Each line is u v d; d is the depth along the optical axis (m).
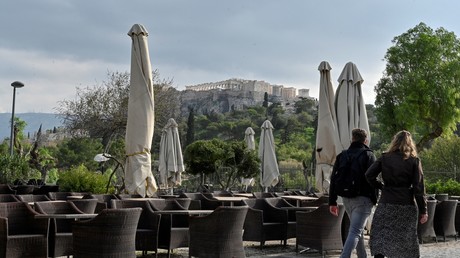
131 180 10.01
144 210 8.20
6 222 6.27
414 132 31.03
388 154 6.27
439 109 28.38
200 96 189.00
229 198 11.58
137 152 10.12
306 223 9.03
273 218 10.11
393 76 29.34
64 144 54.28
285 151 58.75
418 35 28.88
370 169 6.39
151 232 7.95
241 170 25.38
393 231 6.10
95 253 6.18
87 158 54.19
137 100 10.32
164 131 20.25
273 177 19.48
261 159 20.19
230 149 24.91
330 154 10.96
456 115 28.19
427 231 11.33
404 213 6.09
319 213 8.80
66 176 14.78
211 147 24.77
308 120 98.25
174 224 9.03
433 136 28.86
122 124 30.86
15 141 29.30
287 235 9.96
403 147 6.21
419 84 27.91
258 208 10.28
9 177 19.78
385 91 29.47
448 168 33.62
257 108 115.94
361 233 6.85
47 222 6.64
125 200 8.23
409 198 6.11
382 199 6.24
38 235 6.58
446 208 11.72
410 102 28.20
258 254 9.18
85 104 30.53
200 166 25.14
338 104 11.11
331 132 10.95
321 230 8.79
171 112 31.84
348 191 6.80
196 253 7.55
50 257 7.11
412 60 28.69
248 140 25.73
